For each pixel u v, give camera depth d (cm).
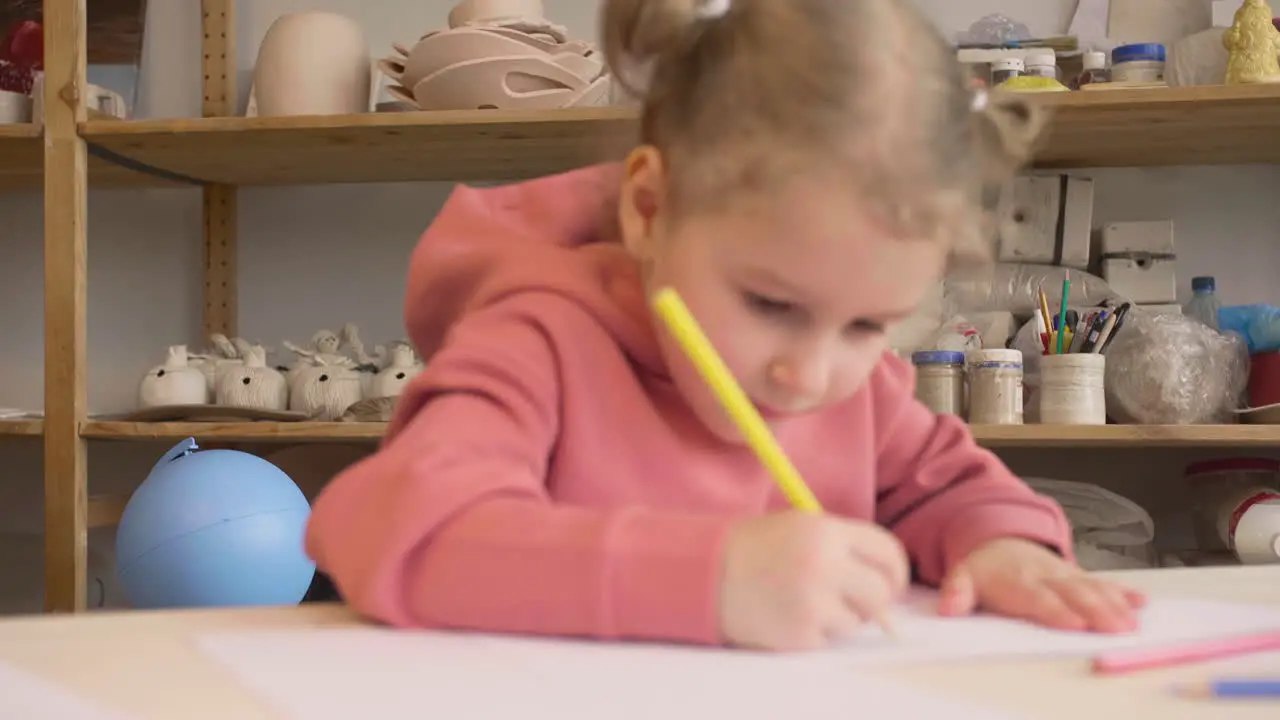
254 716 31
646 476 64
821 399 53
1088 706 33
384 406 152
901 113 52
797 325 52
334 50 160
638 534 43
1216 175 174
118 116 175
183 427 148
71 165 150
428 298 77
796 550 42
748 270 51
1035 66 152
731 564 41
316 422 149
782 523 43
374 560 44
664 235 58
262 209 187
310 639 41
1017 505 64
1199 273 174
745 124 53
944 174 53
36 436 164
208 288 185
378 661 37
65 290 150
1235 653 41
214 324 185
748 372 52
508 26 151
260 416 153
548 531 44
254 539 112
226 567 110
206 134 152
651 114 64
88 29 185
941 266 55
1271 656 40
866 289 51
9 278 195
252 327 187
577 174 79
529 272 67
